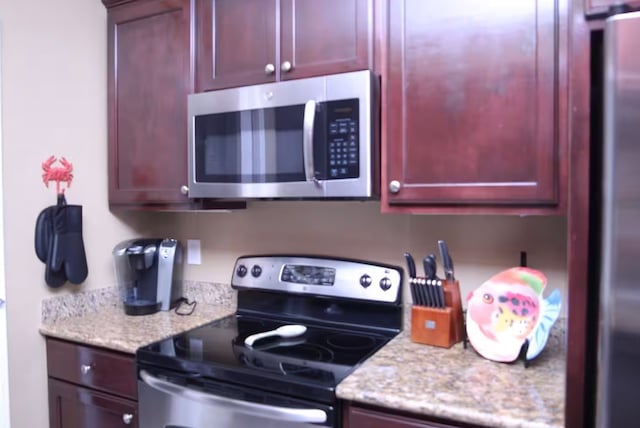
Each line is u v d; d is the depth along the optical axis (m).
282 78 1.51
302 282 1.76
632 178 0.72
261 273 1.86
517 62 1.20
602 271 0.76
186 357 1.39
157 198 1.81
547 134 1.17
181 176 1.75
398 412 1.10
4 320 1.60
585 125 0.86
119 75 1.89
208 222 2.10
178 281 2.04
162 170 1.79
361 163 1.34
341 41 1.42
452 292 1.45
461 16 1.26
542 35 1.17
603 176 0.76
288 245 1.90
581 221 0.86
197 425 1.35
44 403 1.73
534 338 1.26
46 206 1.73
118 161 1.91
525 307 1.32
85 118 1.88
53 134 1.76
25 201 1.67
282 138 1.47
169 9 1.75
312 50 1.47
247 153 1.54
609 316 0.75
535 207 1.20
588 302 0.86
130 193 1.88
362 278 1.66
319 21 1.45
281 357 1.39
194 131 1.65
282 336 1.60
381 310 1.66
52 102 1.75
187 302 2.07
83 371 1.62
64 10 1.79
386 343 1.50
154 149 1.81
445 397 1.08
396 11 1.34
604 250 0.75
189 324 1.76
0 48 1.58
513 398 1.07
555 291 1.30
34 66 1.69
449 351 1.40
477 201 1.25
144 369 1.45
